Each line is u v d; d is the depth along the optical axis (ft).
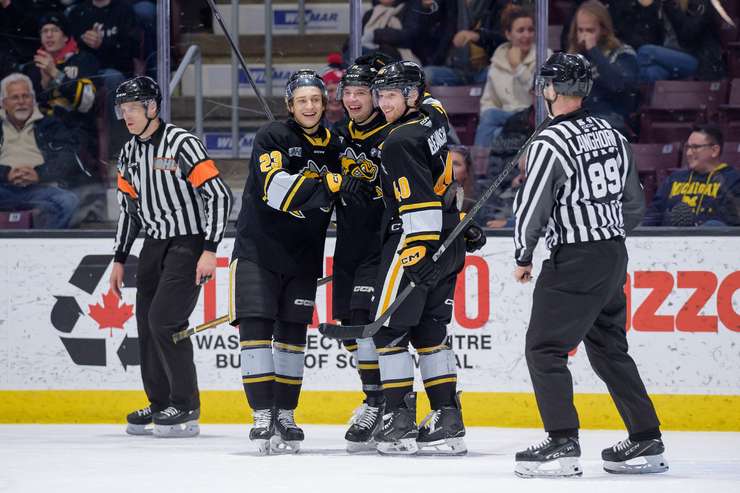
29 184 64.28
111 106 64.23
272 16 69.72
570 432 38.96
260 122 67.67
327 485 37.35
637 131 63.93
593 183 38.52
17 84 64.39
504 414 57.47
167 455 45.57
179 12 66.33
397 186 41.81
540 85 39.63
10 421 60.08
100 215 64.23
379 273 43.57
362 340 47.09
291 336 46.29
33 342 60.03
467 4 64.28
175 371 51.65
